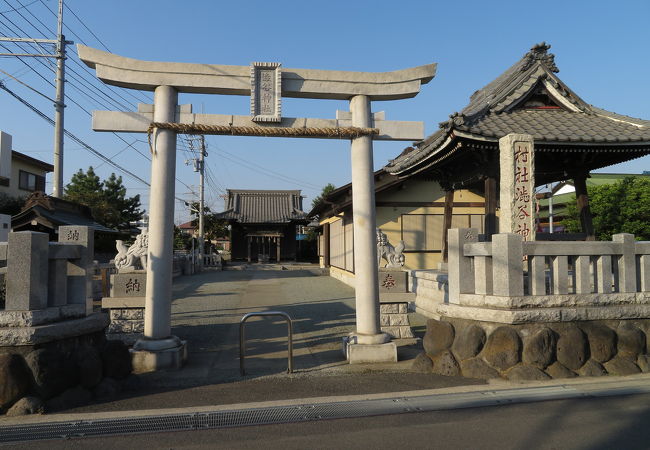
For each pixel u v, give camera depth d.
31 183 24.64
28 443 3.68
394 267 7.99
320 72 6.73
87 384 4.81
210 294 15.29
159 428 4.02
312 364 6.40
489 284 5.84
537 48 10.88
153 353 6.08
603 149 9.29
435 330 5.99
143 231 7.96
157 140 6.32
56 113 14.85
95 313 5.44
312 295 14.88
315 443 3.69
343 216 19.12
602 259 5.96
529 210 7.96
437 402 4.65
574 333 5.51
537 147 9.18
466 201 16.45
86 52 6.19
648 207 14.63
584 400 4.67
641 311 5.86
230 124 6.55
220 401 4.77
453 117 8.85
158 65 6.38
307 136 6.72
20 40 13.63
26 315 4.49
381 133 6.83
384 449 3.57
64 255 5.02
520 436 3.80
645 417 4.21
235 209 37.53
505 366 5.36
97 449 3.57
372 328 6.62
